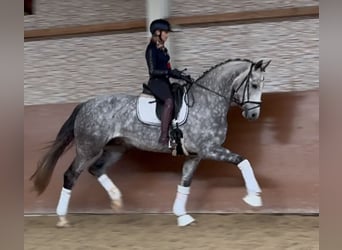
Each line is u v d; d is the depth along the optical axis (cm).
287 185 938
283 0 993
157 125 870
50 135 1077
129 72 1070
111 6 1085
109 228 903
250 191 844
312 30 977
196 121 858
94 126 891
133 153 1013
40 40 1123
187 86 883
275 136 951
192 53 1035
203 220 923
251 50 1008
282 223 877
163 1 1020
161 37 860
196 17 1019
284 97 953
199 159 894
